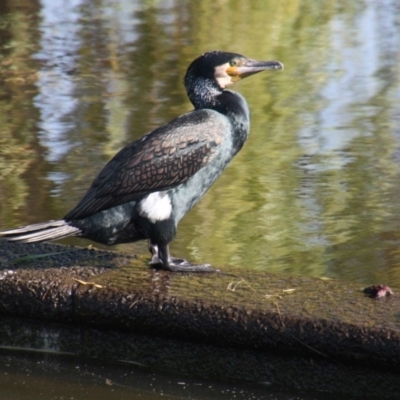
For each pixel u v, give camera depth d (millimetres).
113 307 7590
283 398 7172
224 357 7367
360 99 16781
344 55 20375
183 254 10305
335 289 7609
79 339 7867
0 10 25719
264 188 12484
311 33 22766
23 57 20328
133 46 21359
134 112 15883
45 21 24328
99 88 17625
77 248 8695
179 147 8219
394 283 9438
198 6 26547
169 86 17703
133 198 8172
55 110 16094
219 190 12477
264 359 7238
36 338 8000
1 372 7711
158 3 27094
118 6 26609
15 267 8164
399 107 16203
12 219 11141
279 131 14992
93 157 13523
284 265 9969
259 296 7469
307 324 6980
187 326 7359
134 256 8594
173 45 21422
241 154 13867
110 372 7688
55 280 7883
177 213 8344
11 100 16828
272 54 20516
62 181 12516
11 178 12656
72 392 7367
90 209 8086
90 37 22391
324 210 11648
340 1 27156
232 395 7254
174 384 7441
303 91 17453
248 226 11164
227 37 22328
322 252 10336
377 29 23016
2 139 14445
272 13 25484
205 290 7641
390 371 6828
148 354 7637
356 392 6977
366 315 7043
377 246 10484
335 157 13625
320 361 7043
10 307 7926
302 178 12828
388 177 12742
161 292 7609
